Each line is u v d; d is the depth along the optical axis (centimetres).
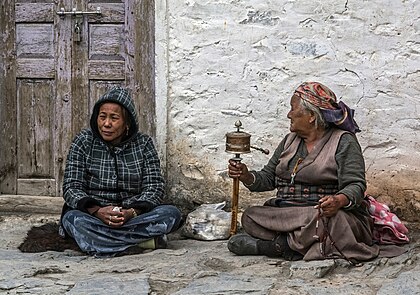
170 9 570
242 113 572
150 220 502
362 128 566
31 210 604
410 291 414
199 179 580
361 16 557
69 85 600
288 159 486
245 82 570
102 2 592
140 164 523
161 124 579
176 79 574
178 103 576
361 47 560
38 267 462
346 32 560
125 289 423
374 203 508
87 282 435
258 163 574
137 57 591
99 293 417
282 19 563
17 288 427
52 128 605
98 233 499
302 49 564
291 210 477
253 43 566
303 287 426
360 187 467
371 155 567
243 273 454
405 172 565
